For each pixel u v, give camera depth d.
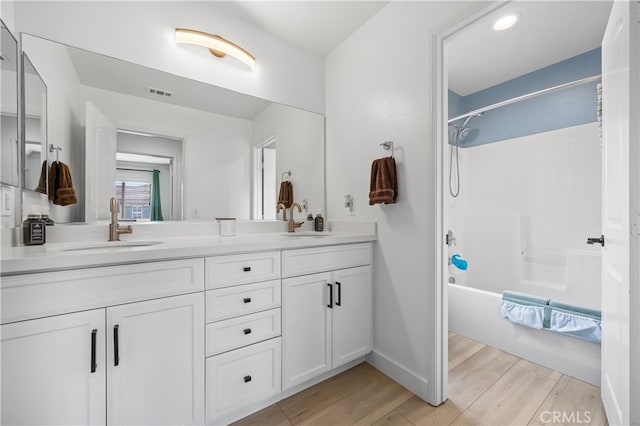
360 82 1.94
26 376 0.85
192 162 1.74
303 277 1.49
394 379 1.65
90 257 0.92
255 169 1.97
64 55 1.34
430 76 1.46
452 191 2.94
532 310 1.76
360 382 1.63
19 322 0.84
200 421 1.17
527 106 2.58
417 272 1.53
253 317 1.31
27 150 1.21
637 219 0.88
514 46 2.17
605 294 1.27
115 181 1.49
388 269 1.71
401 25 1.64
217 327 1.21
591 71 2.22
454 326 2.21
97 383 0.96
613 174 1.13
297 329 1.46
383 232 1.75
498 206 2.76
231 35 1.83
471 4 1.27
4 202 1.09
